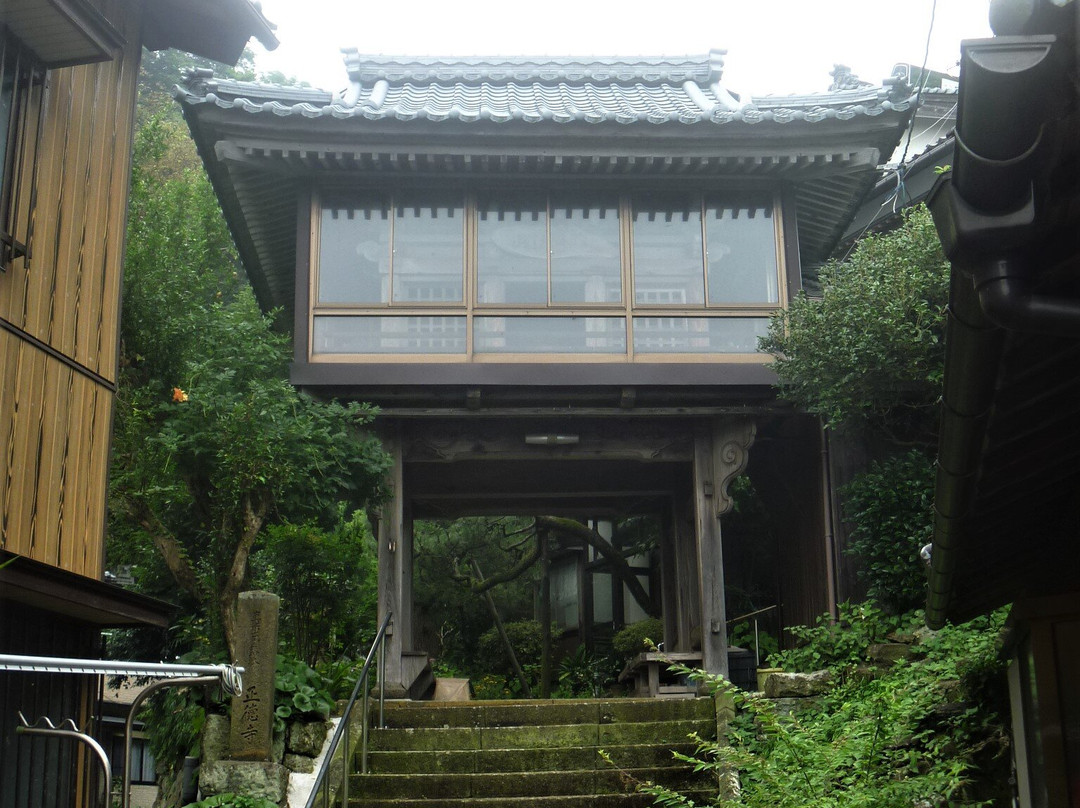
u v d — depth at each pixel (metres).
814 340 9.80
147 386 10.16
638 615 19.92
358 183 11.03
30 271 6.76
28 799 6.30
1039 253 2.82
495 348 10.75
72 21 6.52
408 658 11.38
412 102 12.31
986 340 3.07
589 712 9.16
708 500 11.10
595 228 11.12
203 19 9.22
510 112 10.27
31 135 6.83
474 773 8.09
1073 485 4.57
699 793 7.88
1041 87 2.34
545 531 17.48
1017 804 6.71
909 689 6.98
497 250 10.99
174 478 9.98
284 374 10.90
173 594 12.20
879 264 9.76
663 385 10.66
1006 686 7.29
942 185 2.73
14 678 6.22
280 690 7.68
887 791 5.70
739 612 14.26
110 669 3.59
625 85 13.47
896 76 10.58
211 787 7.14
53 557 6.87
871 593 10.29
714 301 10.98
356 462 9.62
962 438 3.64
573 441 11.06
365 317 10.75
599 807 7.59
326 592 11.59
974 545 5.01
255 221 11.87
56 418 7.00
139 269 10.81
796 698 8.41
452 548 18.83
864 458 11.22
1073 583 5.23
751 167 10.85
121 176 8.18
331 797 7.60
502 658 19.27
